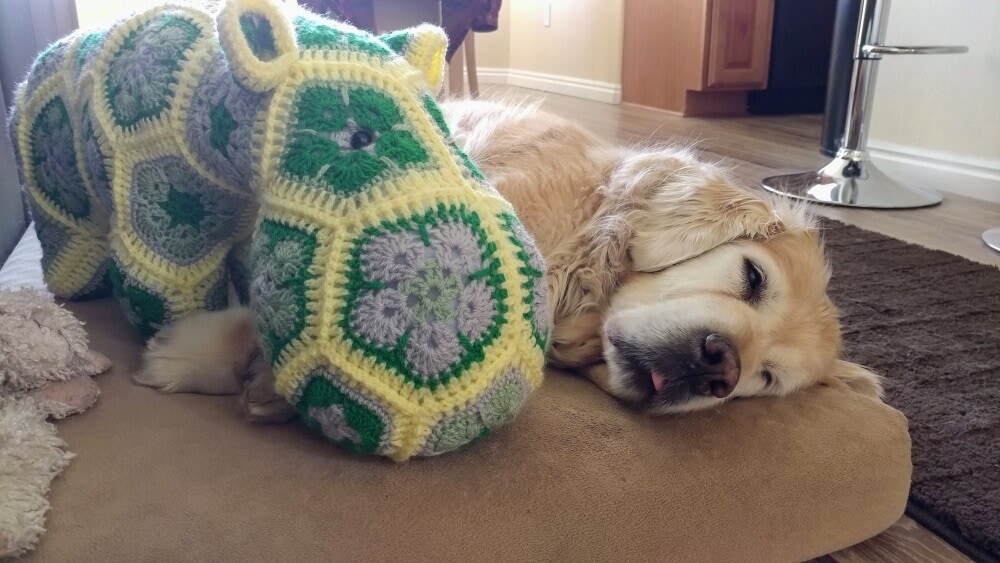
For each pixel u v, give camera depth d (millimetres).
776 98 5039
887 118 3379
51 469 867
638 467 979
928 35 3146
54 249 1297
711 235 1276
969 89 3012
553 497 905
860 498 1060
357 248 804
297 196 850
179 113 1008
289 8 1054
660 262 1297
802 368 1224
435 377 817
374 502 856
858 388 1320
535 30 6262
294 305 809
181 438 941
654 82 5121
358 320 791
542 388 1177
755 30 4688
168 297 1081
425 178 862
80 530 797
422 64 1042
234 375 1025
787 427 1107
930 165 3195
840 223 2611
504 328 859
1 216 1586
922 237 2527
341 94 907
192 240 1081
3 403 932
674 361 1093
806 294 1282
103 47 1104
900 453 1101
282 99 900
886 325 1771
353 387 805
